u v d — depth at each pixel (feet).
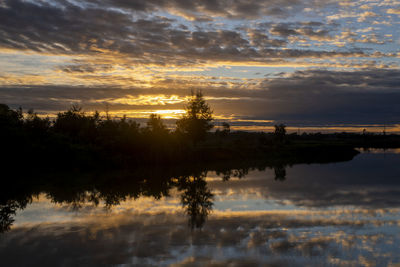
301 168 159.02
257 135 404.98
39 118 161.89
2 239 44.14
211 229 47.73
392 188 88.38
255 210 61.57
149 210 63.00
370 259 34.30
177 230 47.39
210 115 232.32
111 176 126.72
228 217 55.72
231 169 158.10
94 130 185.26
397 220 51.90
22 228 50.03
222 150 225.56
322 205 65.36
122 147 174.19
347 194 78.95
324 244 39.50
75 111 210.38
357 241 40.63
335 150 304.30
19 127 149.79
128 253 37.42
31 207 67.15
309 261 33.86
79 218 56.39
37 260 35.76
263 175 129.49
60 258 36.29
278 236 43.27
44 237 44.80
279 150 267.80
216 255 36.09
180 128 230.27
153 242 41.52
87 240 42.98
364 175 122.31
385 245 38.96
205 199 75.61
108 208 65.31
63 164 143.33
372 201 69.15
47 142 148.36
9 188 95.25
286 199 73.20
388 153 307.17
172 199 76.18
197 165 180.14
